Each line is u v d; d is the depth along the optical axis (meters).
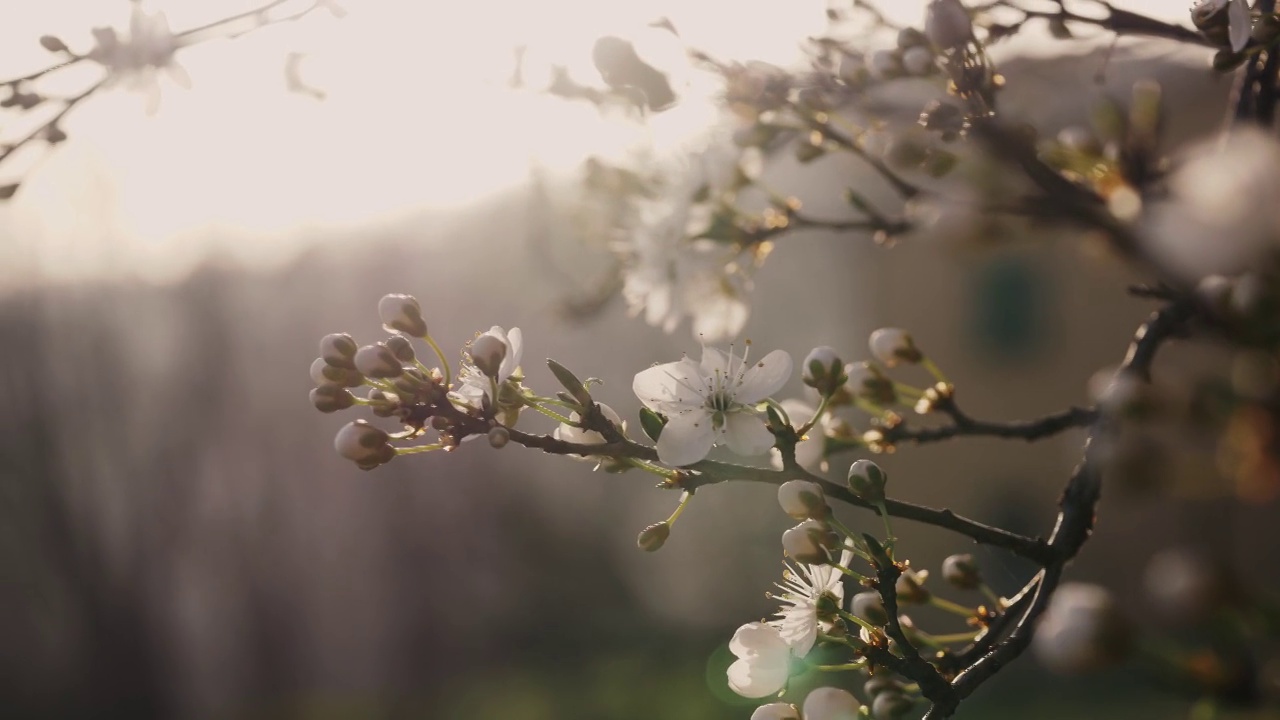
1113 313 18.19
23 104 2.12
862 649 1.73
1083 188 2.00
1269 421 1.27
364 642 27.78
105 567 24.88
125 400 25.17
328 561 27.73
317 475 27.45
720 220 2.78
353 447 1.76
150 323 25.61
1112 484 1.29
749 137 2.51
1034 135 1.94
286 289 26.12
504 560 29.31
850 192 2.65
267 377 26.47
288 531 27.14
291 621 27.17
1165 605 0.94
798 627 1.83
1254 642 0.92
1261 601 0.92
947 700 1.63
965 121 1.91
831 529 1.75
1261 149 1.33
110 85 2.13
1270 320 1.31
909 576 2.03
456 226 22.80
